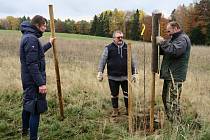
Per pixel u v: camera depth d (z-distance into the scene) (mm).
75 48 28281
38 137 6004
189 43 6512
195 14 65250
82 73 12516
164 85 6891
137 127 6680
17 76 10875
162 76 6727
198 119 6602
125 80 7535
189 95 9094
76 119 7062
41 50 5812
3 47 24641
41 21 5785
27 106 5789
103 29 80062
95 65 16125
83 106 7984
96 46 32125
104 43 37000
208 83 11477
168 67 6625
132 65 7520
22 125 6359
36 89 5805
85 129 6586
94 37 58875
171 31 6492
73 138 6188
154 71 6215
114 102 7535
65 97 8422
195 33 65188
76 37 54156
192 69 17469
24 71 5789
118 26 77875
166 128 5980
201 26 64688
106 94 9008
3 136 6258
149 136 5672
